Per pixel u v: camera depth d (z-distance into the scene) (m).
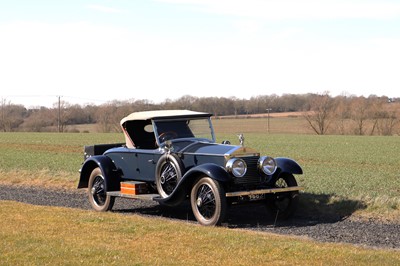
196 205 11.30
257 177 11.66
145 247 8.23
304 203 13.19
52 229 9.56
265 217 12.38
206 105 101.38
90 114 107.12
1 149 41.72
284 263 7.33
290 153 35.50
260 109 117.25
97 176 13.56
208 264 7.29
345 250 8.09
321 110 80.75
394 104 80.56
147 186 12.62
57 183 19.14
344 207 12.76
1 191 17.84
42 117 100.81
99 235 9.06
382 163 28.84
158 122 12.45
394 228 10.84
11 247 8.15
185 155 11.84
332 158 31.73
